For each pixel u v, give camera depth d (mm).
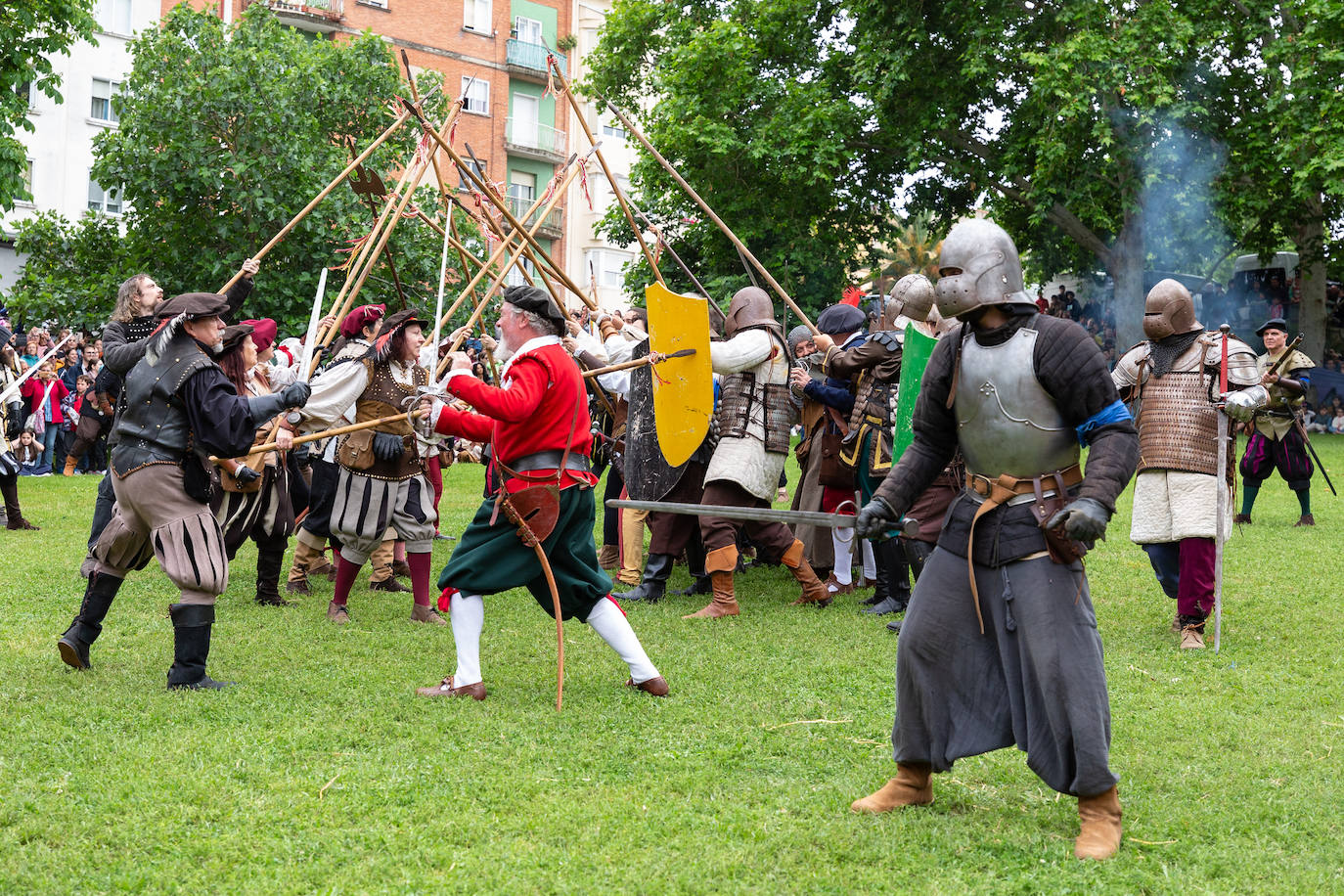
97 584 4984
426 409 4996
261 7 20703
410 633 5957
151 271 19641
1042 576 3328
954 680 3475
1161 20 19875
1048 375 3293
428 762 3895
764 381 6863
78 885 2926
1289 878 3080
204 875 2988
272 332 6594
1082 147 21250
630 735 4293
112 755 3863
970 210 25703
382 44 20203
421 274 18109
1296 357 10609
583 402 4871
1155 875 3102
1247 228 24469
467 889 2932
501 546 4727
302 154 18828
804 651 5699
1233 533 10070
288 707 4508
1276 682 5168
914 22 21547
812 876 3039
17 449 14688
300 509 7195
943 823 3439
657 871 3049
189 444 4684
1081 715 3236
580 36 36594
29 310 19250
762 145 21859
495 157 35062
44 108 27062
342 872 3035
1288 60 20750
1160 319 6172
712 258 23891
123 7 28047
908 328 6109
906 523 3512
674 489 7141
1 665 5051
